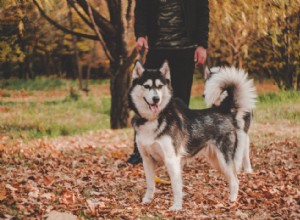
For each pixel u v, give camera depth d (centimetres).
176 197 551
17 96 2569
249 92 610
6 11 1116
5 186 557
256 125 1347
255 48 2030
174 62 690
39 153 907
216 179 710
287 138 1102
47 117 1667
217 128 592
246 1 956
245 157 774
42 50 2583
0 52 1391
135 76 562
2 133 1271
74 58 3400
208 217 515
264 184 675
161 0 670
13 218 468
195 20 679
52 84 3133
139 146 563
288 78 1950
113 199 576
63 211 502
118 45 1291
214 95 612
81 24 2202
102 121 1656
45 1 982
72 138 1188
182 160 581
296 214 528
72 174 720
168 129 549
